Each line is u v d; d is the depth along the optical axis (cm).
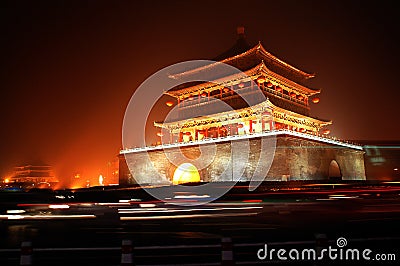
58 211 3194
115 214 2819
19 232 1955
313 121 6456
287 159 4834
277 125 5806
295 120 6138
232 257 1010
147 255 1350
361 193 4034
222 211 2867
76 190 6069
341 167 5962
